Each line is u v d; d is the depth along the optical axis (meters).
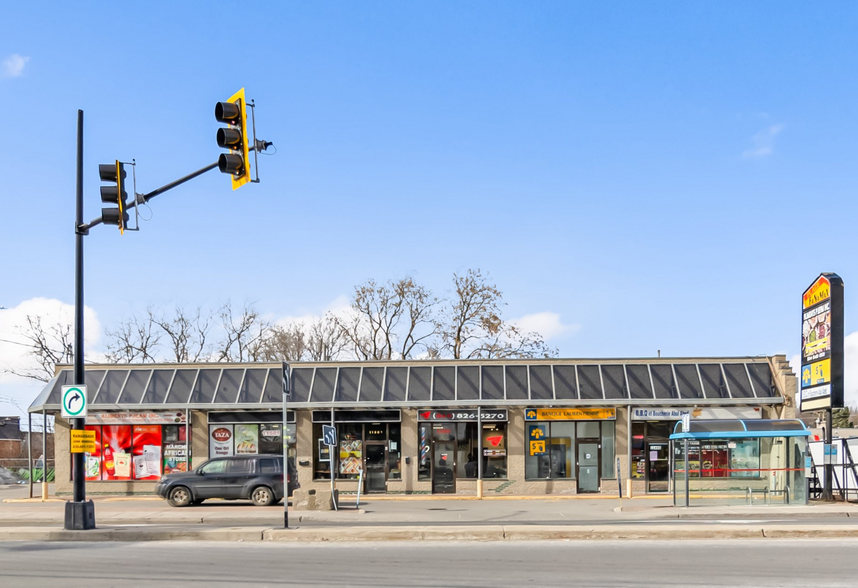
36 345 55.25
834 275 25.75
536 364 34.12
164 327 58.84
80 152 18.03
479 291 53.53
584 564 12.50
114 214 15.62
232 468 27.81
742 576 11.29
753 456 25.39
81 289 17.95
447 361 34.50
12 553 14.39
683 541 15.46
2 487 45.31
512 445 33.06
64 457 34.06
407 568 12.30
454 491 33.06
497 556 13.52
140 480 33.91
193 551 14.56
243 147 12.82
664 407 32.69
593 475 33.03
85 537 16.73
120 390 34.44
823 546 14.42
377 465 33.50
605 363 33.94
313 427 33.75
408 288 54.81
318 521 21.38
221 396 34.12
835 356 25.53
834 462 26.38
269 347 61.59
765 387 32.94
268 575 11.76
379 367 34.59
